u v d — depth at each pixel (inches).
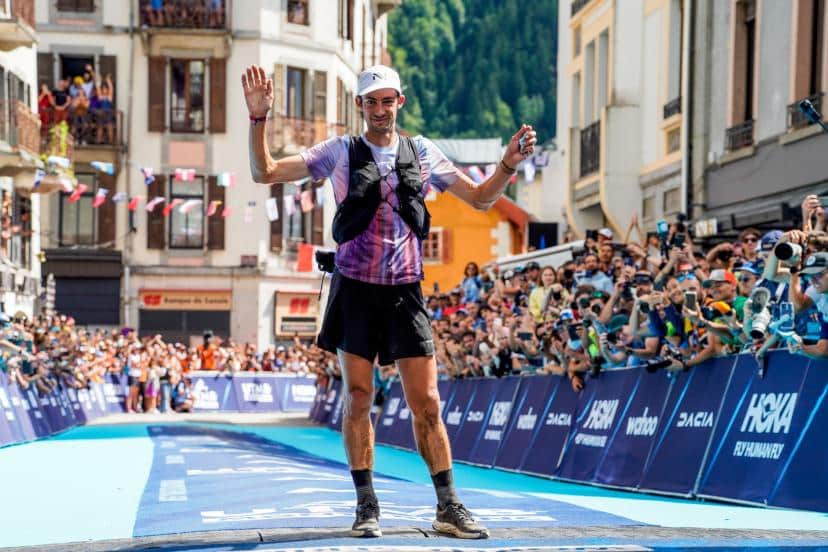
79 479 578.9
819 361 435.2
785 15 1002.1
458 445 857.5
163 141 2119.8
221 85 2123.5
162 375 1784.0
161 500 434.3
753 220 1035.3
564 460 658.2
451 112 4697.3
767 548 282.0
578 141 1708.9
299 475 543.5
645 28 1505.9
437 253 2701.8
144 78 2119.8
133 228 2101.4
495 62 4682.6
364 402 316.8
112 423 1482.5
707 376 522.9
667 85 1427.2
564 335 668.7
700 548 281.4
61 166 1596.9
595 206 1701.5
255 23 2123.5
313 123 2183.8
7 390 973.2
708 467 499.5
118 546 298.0
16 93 1577.3
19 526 376.8
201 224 2130.9
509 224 2711.6
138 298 2110.0
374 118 315.0
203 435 1118.4
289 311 2153.1
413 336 315.9
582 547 281.6
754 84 1065.5
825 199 526.0
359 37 2420.0
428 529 319.6
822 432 424.5
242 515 362.0
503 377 795.4
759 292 446.9
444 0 4899.1
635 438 577.3
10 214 1536.7
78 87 2094.0
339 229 316.2
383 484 500.7
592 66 1708.9
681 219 677.9
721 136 1134.4
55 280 2091.5
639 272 614.2
